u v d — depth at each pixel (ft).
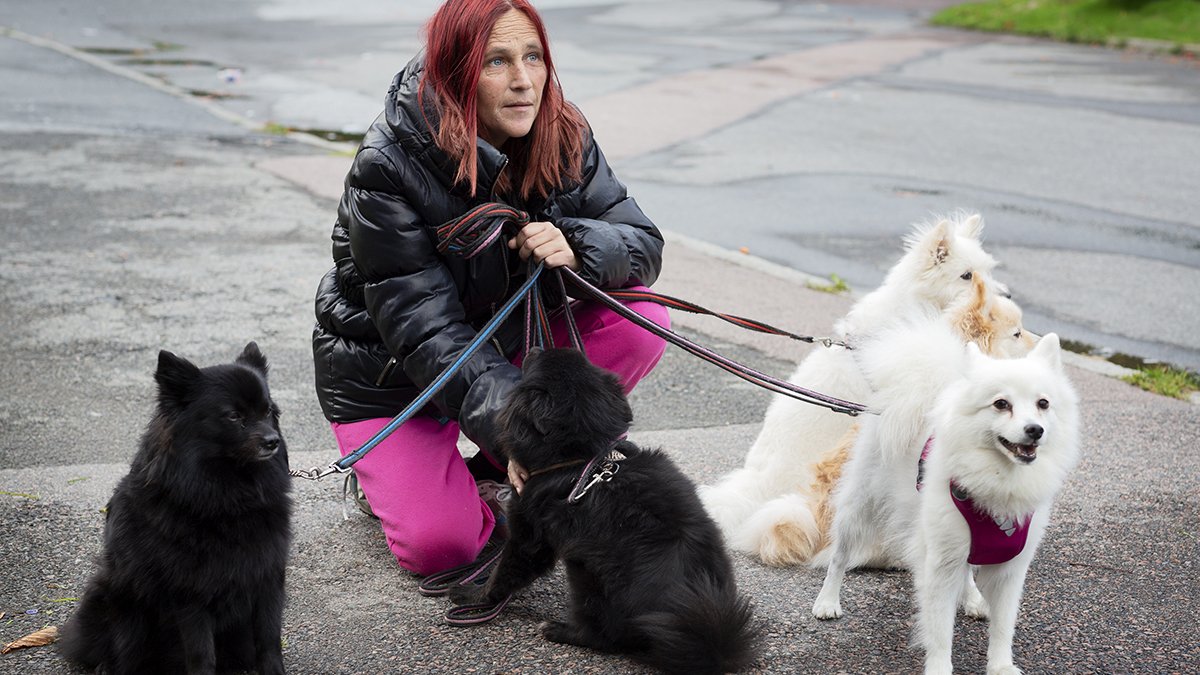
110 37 68.64
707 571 11.22
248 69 57.26
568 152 13.76
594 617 11.68
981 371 10.53
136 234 29.66
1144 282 27.20
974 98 51.16
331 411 14.01
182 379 10.10
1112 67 60.13
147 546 10.14
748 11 86.48
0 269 26.30
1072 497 16.02
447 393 12.53
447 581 13.14
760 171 37.93
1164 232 31.40
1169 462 17.34
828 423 14.46
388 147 12.64
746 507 14.55
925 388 11.51
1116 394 20.35
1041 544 14.53
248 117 46.06
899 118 46.68
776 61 61.36
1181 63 61.46
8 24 72.90
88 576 13.19
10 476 15.93
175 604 10.35
